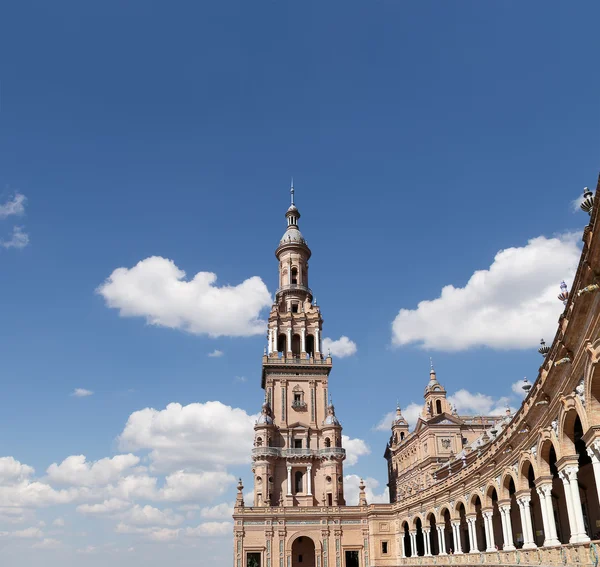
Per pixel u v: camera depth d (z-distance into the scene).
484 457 48.84
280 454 96.75
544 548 34.12
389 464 128.88
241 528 85.38
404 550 82.81
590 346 22.58
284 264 116.44
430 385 105.75
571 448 29.98
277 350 105.00
